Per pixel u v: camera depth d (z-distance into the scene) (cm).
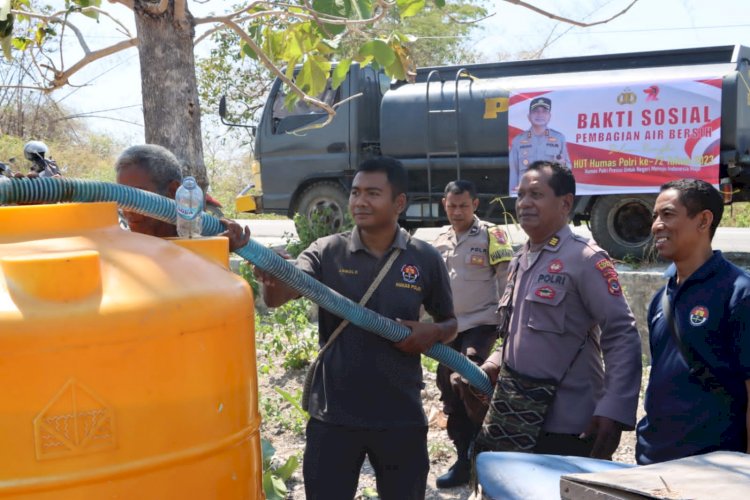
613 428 279
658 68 854
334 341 285
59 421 131
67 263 133
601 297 289
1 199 171
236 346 157
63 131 1709
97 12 353
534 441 293
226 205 1969
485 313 471
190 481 147
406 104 916
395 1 320
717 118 804
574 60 897
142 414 139
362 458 289
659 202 264
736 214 1577
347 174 1000
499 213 912
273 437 490
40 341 130
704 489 156
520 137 871
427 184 926
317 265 288
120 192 184
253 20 373
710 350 250
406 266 287
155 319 140
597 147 845
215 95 1786
